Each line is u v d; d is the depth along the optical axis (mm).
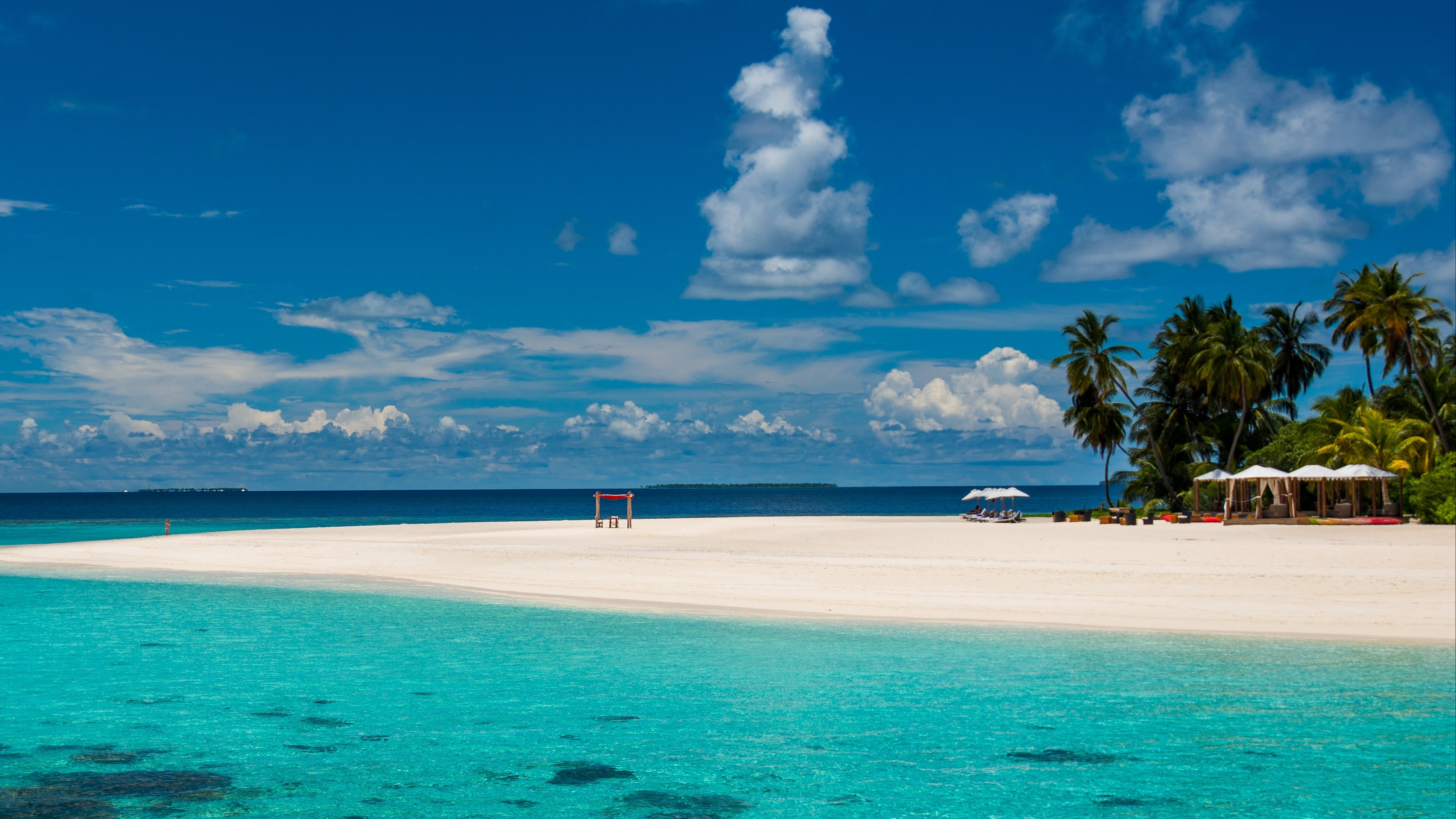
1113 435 67812
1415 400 55750
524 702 14328
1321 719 13109
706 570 28141
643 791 10891
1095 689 14633
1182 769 11461
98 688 15195
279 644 18578
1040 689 14672
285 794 10688
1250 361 58688
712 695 14609
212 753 12094
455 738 12719
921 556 31797
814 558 31203
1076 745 12297
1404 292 53875
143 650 18016
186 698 14617
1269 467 57344
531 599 24000
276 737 12711
